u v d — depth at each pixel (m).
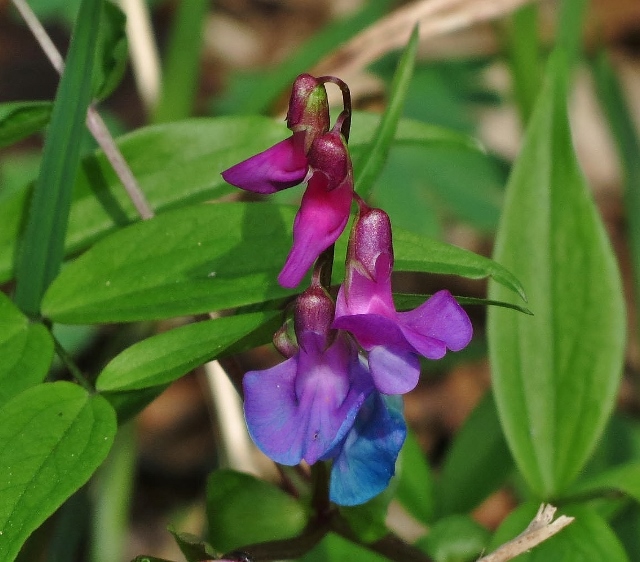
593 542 0.32
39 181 0.32
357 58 0.39
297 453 0.29
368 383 0.29
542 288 0.34
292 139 0.29
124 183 0.33
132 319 0.31
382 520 0.32
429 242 0.31
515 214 0.34
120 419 0.31
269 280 0.31
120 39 0.33
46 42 0.34
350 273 0.29
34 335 0.31
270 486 0.33
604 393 0.34
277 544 0.32
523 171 0.34
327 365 0.29
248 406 0.29
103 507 0.39
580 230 0.34
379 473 0.29
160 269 0.32
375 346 0.29
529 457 0.34
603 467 0.39
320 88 0.29
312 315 0.29
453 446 0.37
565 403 0.34
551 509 0.31
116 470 0.39
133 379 0.30
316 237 0.29
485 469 0.37
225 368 0.33
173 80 0.41
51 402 0.30
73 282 0.31
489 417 0.37
